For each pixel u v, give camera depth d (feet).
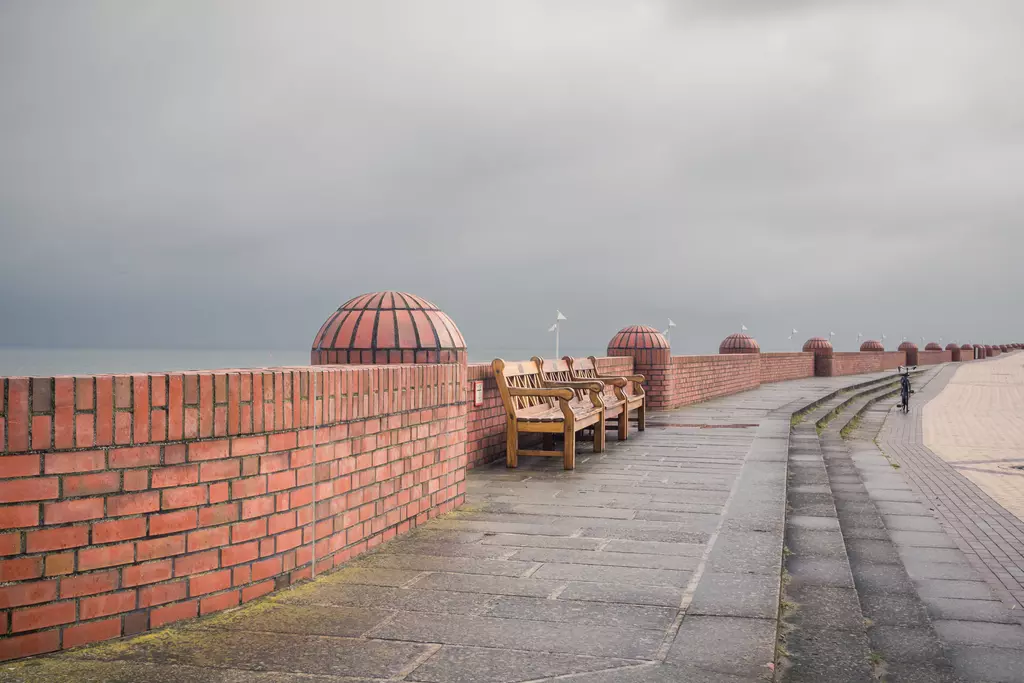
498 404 35.37
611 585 16.61
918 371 184.65
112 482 13.52
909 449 55.31
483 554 19.07
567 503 25.27
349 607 15.20
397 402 20.74
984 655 15.39
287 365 19.99
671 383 62.18
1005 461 48.78
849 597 17.10
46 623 12.89
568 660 12.61
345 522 18.31
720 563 18.28
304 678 11.94
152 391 13.97
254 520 15.56
